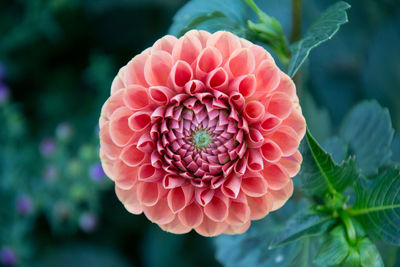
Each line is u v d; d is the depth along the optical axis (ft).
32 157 2.30
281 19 1.84
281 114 1.31
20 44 2.42
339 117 2.06
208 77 1.32
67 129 2.16
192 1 1.52
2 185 2.15
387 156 1.66
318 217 1.43
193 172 1.37
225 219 1.36
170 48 1.34
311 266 1.54
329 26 1.37
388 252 1.62
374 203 1.39
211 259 2.31
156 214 1.37
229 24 1.49
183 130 1.37
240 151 1.32
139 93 1.35
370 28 2.01
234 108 1.34
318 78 2.07
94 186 2.10
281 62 1.59
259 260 1.63
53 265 2.40
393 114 1.97
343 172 1.39
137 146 1.34
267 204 1.34
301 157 1.32
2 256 2.11
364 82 2.00
